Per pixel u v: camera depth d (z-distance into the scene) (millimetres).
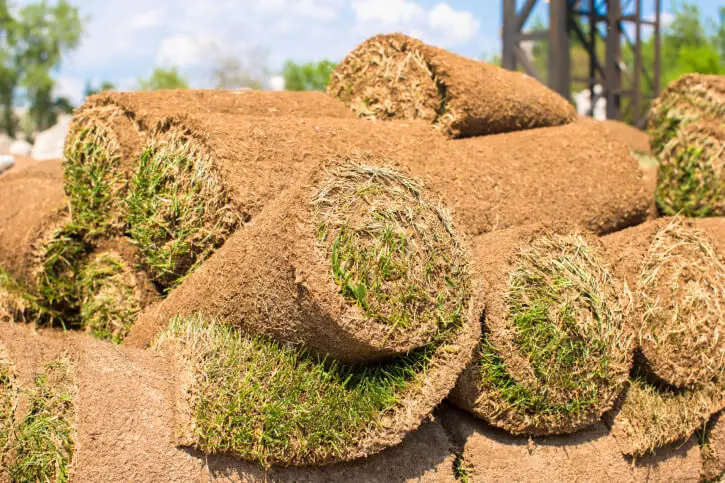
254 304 800
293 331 786
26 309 1037
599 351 902
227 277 827
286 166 924
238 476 761
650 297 981
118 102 1012
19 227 1065
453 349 810
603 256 937
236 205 881
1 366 748
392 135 1058
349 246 760
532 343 861
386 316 770
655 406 971
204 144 909
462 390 868
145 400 749
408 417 797
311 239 748
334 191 770
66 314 1062
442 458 852
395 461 828
